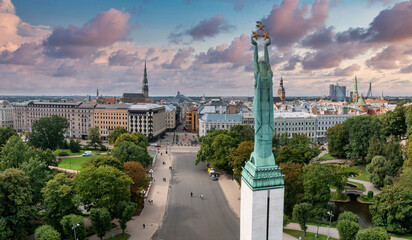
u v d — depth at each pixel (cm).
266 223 4909
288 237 7694
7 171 6925
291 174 9288
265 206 4862
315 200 8656
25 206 6844
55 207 7162
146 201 10238
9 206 6850
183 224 8475
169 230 8100
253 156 5100
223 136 13575
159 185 12006
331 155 17750
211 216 9038
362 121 15662
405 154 12688
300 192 9144
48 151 12150
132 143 12888
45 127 18475
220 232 8006
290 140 15925
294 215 7681
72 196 7388
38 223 8288
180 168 14825
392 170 11869
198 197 10638
